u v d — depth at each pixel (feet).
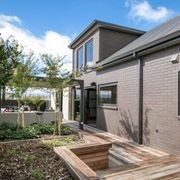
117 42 41.96
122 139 29.14
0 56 12.48
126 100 29.81
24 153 15.87
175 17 37.86
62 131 25.89
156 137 23.86
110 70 34.65
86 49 46.19
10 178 11.41
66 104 55.98
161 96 23.21
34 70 31.32
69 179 11.61
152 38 29.04
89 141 19.99
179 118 20.65
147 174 14.57
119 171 15.14
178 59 20.92
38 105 37.37
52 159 14.70
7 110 44.01
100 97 38.37
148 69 25.50
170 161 17.39
